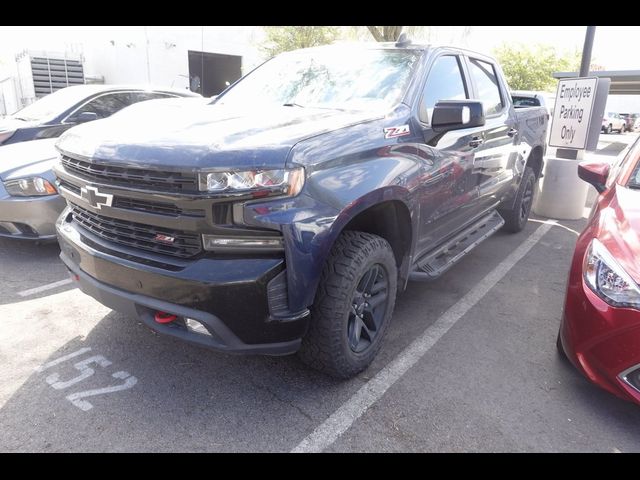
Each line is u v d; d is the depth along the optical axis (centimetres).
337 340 254
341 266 248
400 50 347
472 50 422
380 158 267
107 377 279
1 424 239
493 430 247
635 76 1769
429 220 323
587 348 250
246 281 214
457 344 329
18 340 314
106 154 233
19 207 425
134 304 239
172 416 249
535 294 414
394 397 270
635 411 265
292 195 219
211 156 210
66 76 1497
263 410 256
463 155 356
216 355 304
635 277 236
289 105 321
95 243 254
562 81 655
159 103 348
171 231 226
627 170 334
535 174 587
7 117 609
